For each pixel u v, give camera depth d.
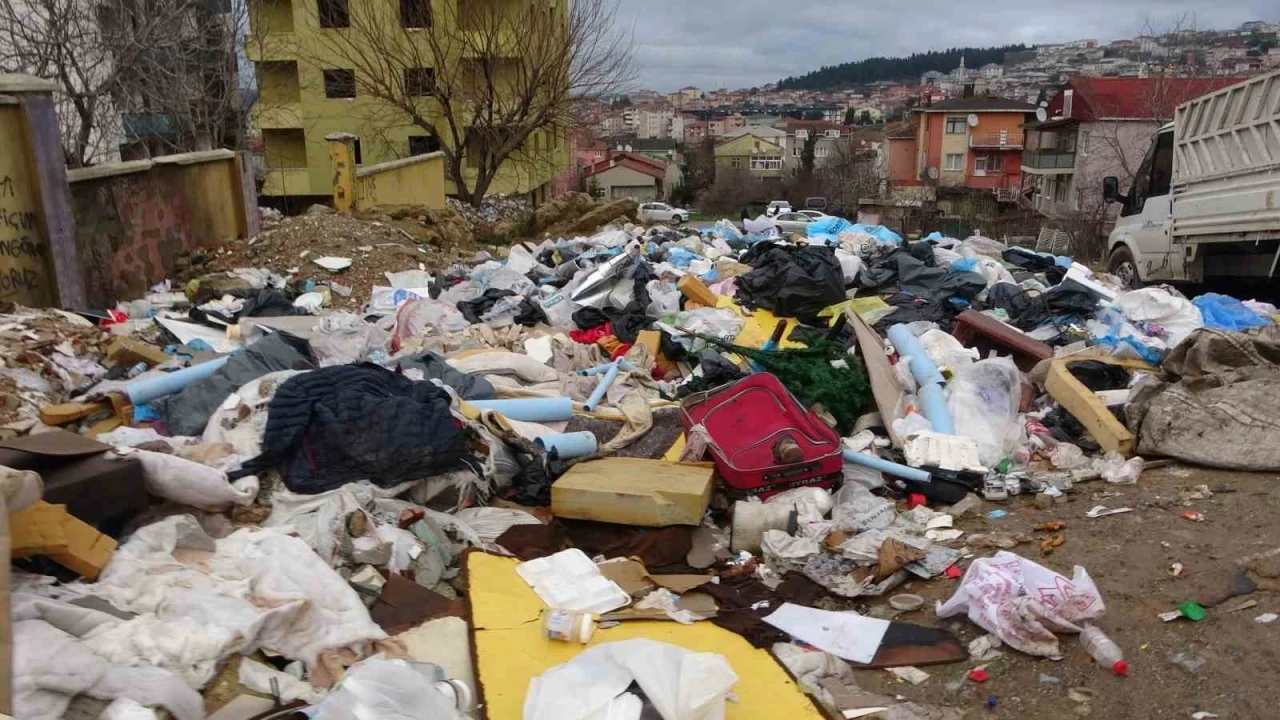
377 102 26.98
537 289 9.10
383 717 2.43
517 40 21.17
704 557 4.31
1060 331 7.67
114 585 3.15
